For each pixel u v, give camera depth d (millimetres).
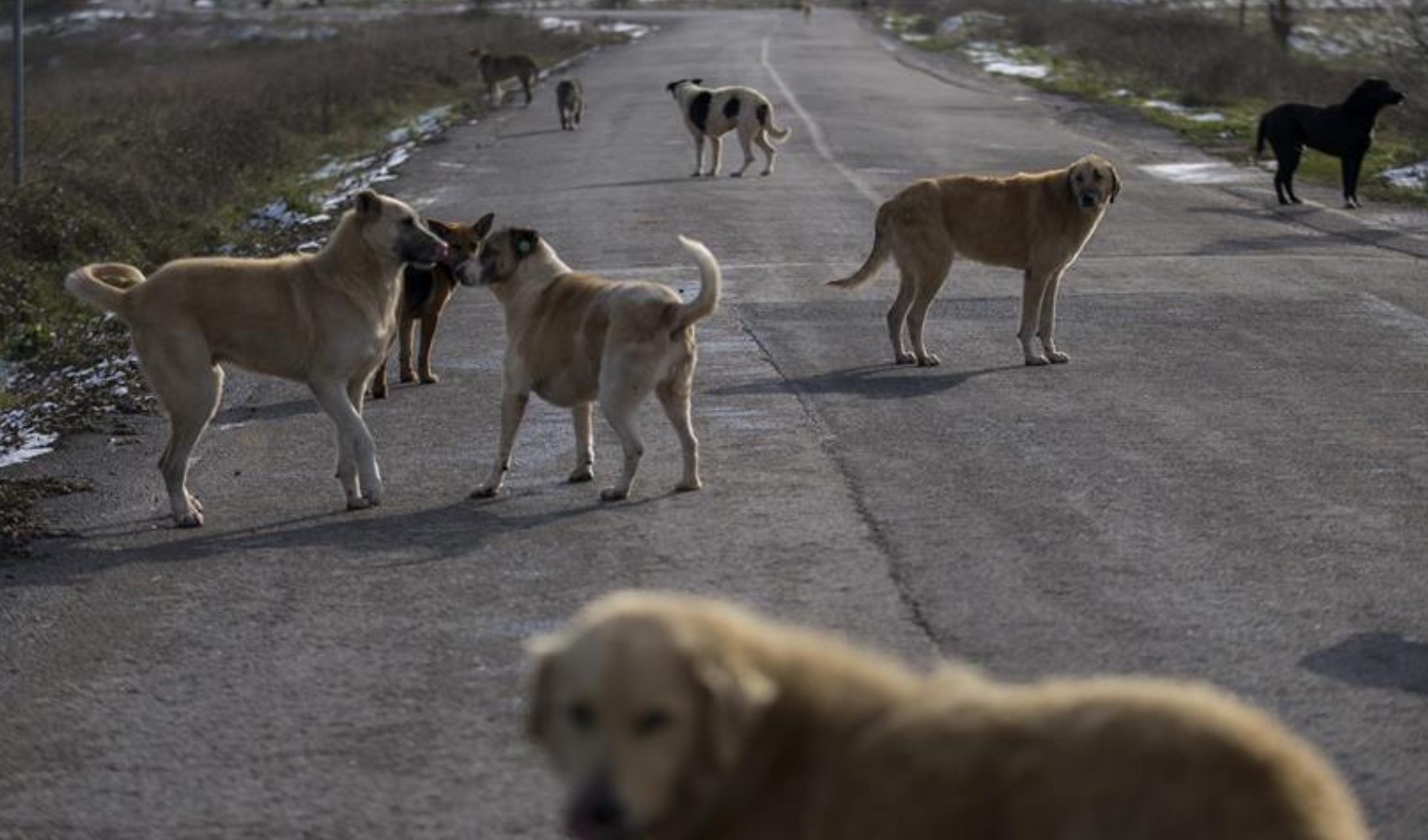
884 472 12891
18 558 11609
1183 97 46656
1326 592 10047
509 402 12703
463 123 46531
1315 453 13320
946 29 86875
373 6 126062
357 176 35281
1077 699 4156
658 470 13188
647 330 12141
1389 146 36625
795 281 21641
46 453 14711
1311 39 60562
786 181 31969
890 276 22016
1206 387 15766
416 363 17594
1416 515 11625
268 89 47125
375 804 7598
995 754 4133
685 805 4410
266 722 8594
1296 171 32781
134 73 65000
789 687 4434
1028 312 16953
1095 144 37531
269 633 9906
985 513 11758
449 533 11773
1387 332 18250
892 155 35938
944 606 9852
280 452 14445
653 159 36656
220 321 12477
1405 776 7512
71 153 31406
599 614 4469
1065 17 76812
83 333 21000
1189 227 26156
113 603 10562
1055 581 10273
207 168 32781
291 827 7406
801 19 109250
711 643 4336
